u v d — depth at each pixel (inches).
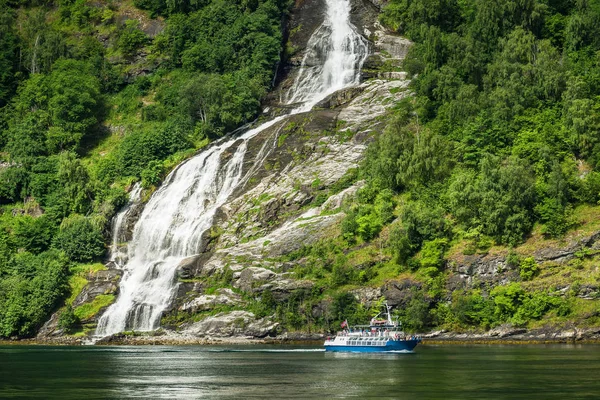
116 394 3934.5
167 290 7741.1
